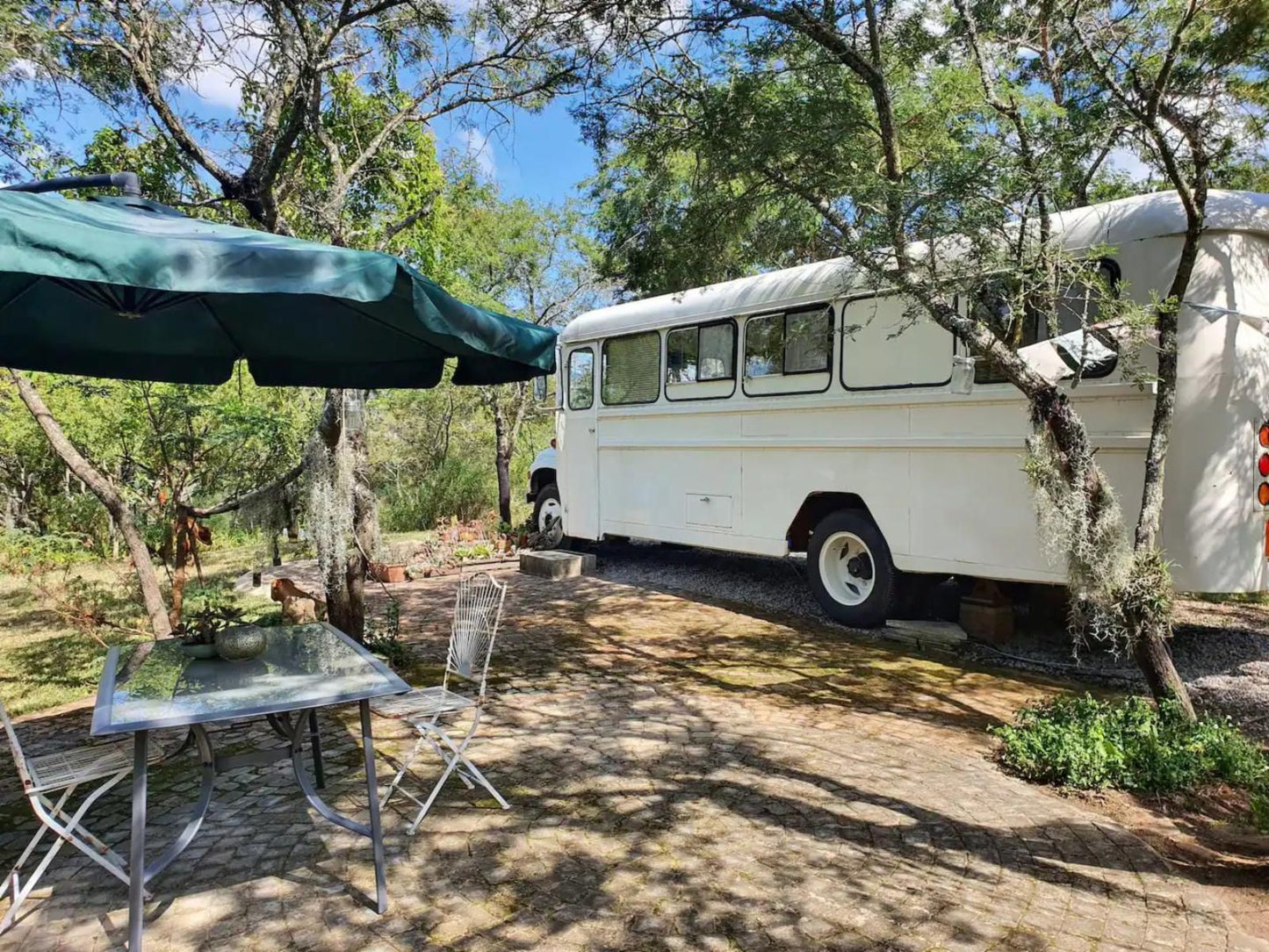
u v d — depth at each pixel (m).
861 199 4.32
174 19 5.29
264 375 5.04
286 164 6.49
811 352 7.30
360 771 4.23
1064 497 4.38
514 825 3.61
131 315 3.75
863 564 7.25
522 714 5.10
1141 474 5.23
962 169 4.08
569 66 6.12
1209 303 5.08
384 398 16.06
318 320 4.34
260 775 4.20
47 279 3.67
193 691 3.03
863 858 3.33
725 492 8.22
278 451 8.08
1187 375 5.09
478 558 11.46
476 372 4.76
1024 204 4.22
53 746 4.76
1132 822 3.68
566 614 7.99
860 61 4.50
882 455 6.75
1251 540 5.19
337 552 5.73
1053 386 4.41
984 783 4.08
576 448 10.27
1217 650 6.34
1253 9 4.10
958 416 6.18
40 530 9.70
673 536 8.88
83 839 3.53
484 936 2.80
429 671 6.02
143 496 7.91
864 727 4.86
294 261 2.70
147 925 2.87
